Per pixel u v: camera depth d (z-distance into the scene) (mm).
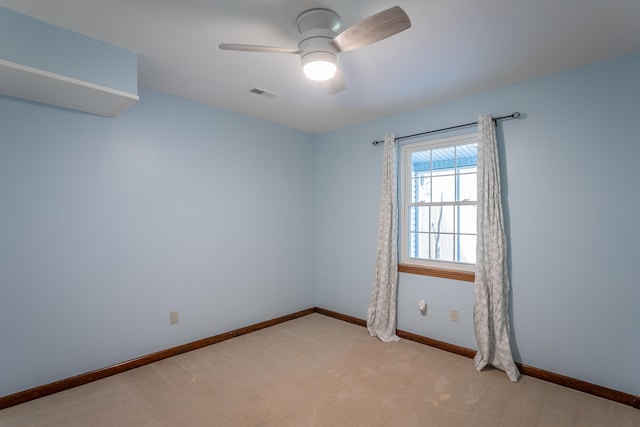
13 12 1753
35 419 2012
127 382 2471
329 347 3150
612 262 2271
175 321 2990
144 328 2793
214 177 3295
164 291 2922
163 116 2924
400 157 3488
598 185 2328
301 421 2012
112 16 1791
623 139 2236
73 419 2016
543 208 2555
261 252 3732
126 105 2330
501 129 2762
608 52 2189
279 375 2586
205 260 3219
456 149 3148
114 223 2631
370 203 3746
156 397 2268
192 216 3123
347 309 3980
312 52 1772
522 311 2643
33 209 2260
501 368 2639
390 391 2352
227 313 3395
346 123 3889
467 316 2961
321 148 4316
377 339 3363
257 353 3010
